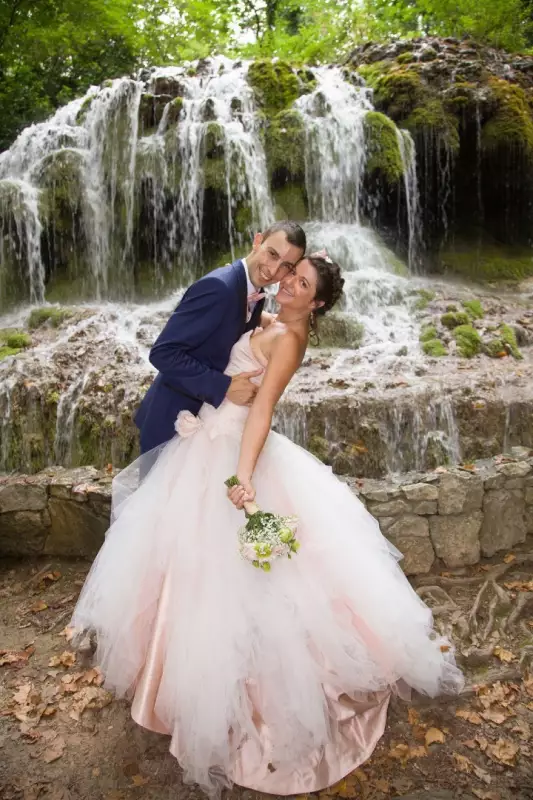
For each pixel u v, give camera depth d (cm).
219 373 246
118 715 266
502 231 888
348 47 1200
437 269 827
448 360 541
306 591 233
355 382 468
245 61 939
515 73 913
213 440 253
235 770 223
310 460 273
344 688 231
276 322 254
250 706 224
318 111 816
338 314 593
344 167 793
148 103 806
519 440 450
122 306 709
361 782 228
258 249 243
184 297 245
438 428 443
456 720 258
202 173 750
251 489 229
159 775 234
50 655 306
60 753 246
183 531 237
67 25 1151
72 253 776
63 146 820
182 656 219
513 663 292
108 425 459
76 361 532
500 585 354
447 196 859
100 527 378
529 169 821
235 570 229
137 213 775
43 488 382
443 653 280
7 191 731
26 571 381
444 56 882
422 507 355
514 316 639
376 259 728
